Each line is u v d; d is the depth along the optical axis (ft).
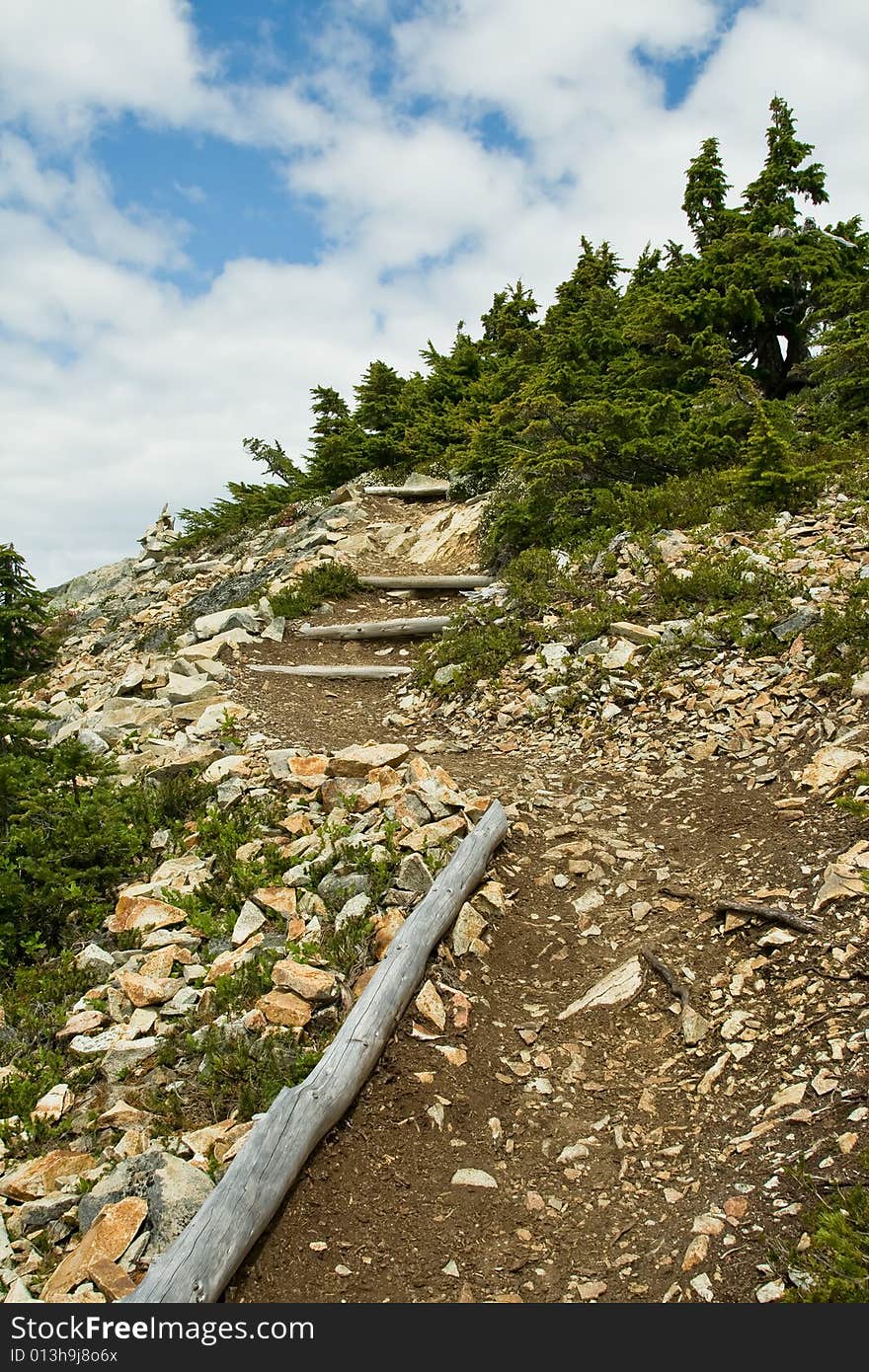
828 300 57.52
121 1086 18.90
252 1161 15.25
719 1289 13.62
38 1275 14.64
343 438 81.66
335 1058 17.92
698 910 23.04
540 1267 14.93
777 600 35.76
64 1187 16.38
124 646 57.31
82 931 24.98
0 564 55.52
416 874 23.68
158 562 86.12
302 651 48.39
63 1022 21.15
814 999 18.78
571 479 52.01
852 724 28.07
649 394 54.90
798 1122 16.06
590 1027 20.40
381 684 44.09
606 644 37.93
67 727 39.52
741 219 66.03
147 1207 15.20
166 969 22.25
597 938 23.30
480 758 34.06
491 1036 20.30
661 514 45.60
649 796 29.25
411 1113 18.07
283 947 22.20
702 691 33.30
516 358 73.05
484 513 58.18
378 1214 15.94
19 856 27.25
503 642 41.27
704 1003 20.08
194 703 40.01
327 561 58.23
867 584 34.01
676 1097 18.04
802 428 54.24
